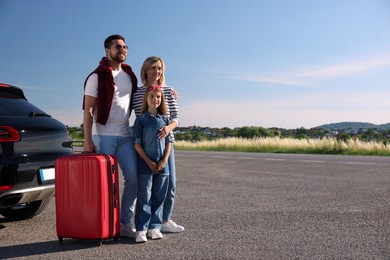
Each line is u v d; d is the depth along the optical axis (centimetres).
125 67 455
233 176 928
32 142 456
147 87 444
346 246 389
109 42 436
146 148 426
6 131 436
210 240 414
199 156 1571
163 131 427
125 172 434
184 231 452
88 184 395
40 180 458
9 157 434
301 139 2202
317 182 812
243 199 641
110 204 404
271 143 2192
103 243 411
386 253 368
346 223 480
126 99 447
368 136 2012
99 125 441
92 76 433
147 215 424
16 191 437
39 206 530
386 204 589
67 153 494
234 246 392
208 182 835
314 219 502
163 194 436
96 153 425
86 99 433
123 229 436
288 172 986
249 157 1491
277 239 415
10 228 486
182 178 900
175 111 454
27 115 470
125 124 447
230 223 486
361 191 700
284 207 575
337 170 1010
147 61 446
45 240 429
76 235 399
